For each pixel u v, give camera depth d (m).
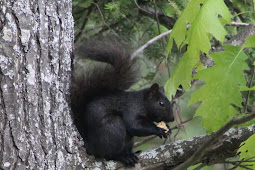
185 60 5.49
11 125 5.03
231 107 5.42
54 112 5.52
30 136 5.18
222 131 4.62
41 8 5.39
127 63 7.50
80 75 7.20
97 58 7.38
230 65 5.34
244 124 5.58
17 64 5.09
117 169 6.34
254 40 4.90
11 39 5.04
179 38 5.18
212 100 5.31
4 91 5.00
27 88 5.17
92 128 6.82
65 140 5.73
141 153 6.23
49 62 5.50
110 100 7.30
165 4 8.30
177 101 8.97
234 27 8.99
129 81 7.65
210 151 5.70
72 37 6.20
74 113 6.66
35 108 5.25
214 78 5.33
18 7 5.10
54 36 5.58
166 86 5.73
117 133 6.89
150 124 7.62
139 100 7.76
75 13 8.87
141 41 8.92
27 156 5.14
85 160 6.10
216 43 8.90
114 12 8.56
